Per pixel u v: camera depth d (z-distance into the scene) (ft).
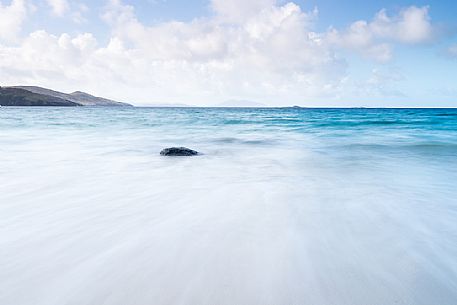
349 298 8.81
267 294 8.92
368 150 44.06
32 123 104.27
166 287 9.20
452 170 29.27
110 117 165.27
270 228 13.82
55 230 13.38
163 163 32.37
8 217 15.01
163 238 12.60
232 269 10.23
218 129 88.84
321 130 84.17
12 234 12.90
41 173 26.48
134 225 14.03
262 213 15.87
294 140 58.75
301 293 8.99
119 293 8.89
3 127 87.30
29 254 11.12
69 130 80.59
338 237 12.94
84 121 122.01
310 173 27.40
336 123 115.34
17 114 184.65
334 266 10.55
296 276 9.88
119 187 21.52
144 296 8.75
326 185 22.54
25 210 16.10
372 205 17.52
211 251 11.50
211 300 8.62
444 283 9.64
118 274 9.86
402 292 9.14
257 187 21.74
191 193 19.92
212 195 19.42
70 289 9.04
